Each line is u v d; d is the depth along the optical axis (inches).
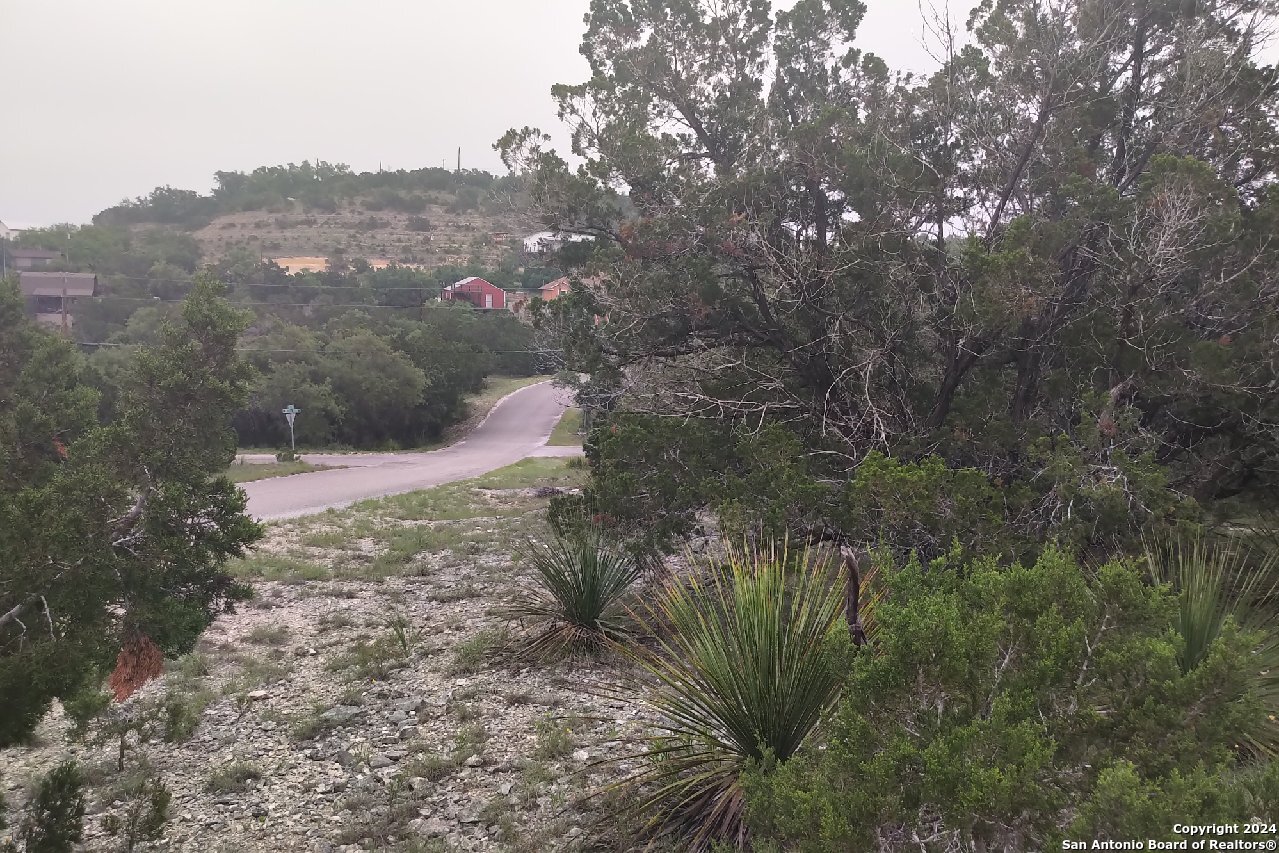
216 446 242.4
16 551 182.9
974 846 95.0
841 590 179.8
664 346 498.3
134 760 248.8
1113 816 84.3
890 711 105.6
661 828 178.7
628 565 350.9
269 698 303.6
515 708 277.4
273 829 202.4
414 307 2763.3
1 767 243.4
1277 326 309.7
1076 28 402.0
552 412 2733.8
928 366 440.5
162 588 226.2
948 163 436.8
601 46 570.9
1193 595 184.5
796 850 114.7
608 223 520.7
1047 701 104.8
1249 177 388.2
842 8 540.1
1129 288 331.9
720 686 166.9
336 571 543.2
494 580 505.4
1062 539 260.1
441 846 187.6
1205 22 396.5
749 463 354.9
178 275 2952.8
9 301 508.7
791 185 472.1
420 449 2191.2
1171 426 366.0
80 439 236.4
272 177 5634.8
